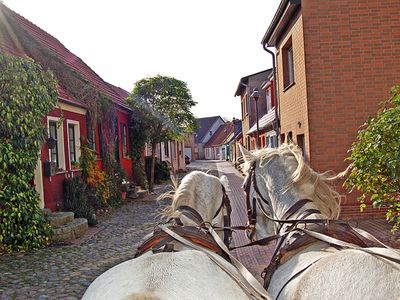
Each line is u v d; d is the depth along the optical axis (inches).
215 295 87.1
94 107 624.7
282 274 116.1
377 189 241.4
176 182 173.6
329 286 92.1
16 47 525.3
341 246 109.6
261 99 1216.2
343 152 435.5
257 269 279.7
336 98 437.4
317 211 136.9
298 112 484.7
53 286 269.6
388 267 89.6
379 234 344.2
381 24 433.7
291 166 149.9
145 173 914.1
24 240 369.7
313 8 436.8
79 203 501.4
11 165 375.6
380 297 83.4
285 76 576.1
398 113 224.1
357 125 436.5
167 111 867.4
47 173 470.3
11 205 366.0
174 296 82.8
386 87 435.5
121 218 546.6
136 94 873.5
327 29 436.8
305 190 142.1
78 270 305.3
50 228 395.9
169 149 1341.0
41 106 402.3
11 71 374.9
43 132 416.2
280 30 548.1
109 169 676.1
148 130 876.6
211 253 114.7
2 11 565.9
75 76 619.5
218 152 3105.3
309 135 437.4
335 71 437.1
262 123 896.9
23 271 303.9
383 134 225.9
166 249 112.1
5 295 254.1
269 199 155.0
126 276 92.4
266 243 144.0
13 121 376.2
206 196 168.4
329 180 149.8
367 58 435.5
